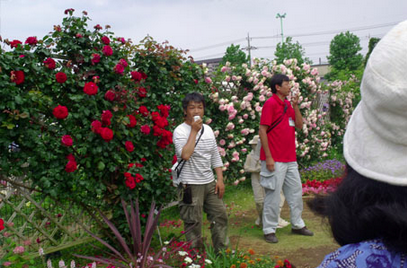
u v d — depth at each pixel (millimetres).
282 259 3859
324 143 9492
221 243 3527
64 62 3770
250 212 5770
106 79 3961
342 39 43562
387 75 617
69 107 3754
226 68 6973
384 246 681
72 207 4047
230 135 6559
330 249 4078
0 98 3258
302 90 8641
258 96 7328
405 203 657
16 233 3605
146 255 2988
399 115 609
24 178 3676
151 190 4191
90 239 4121
